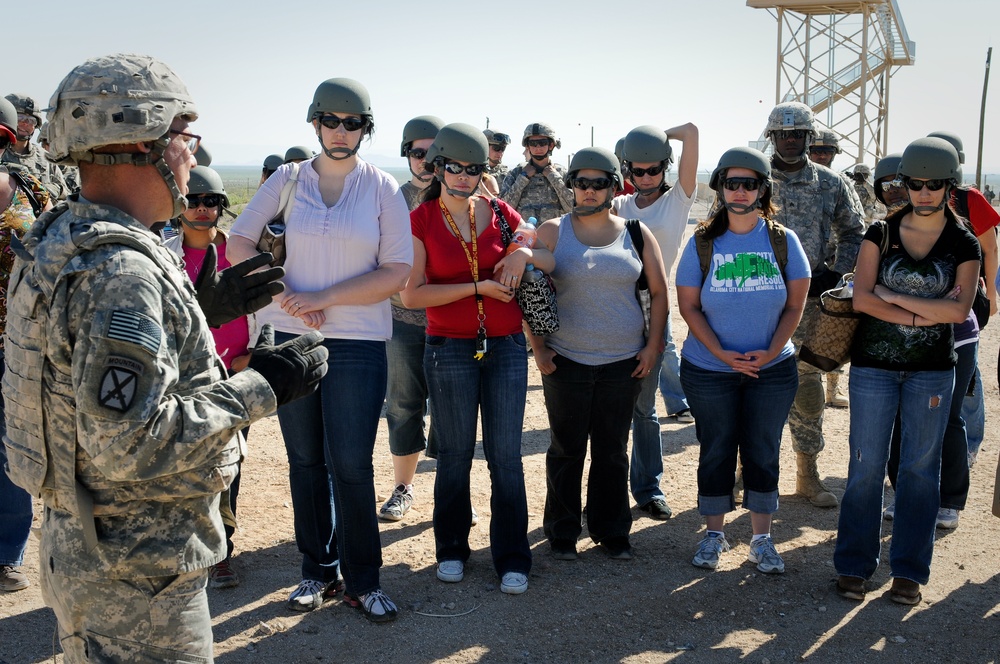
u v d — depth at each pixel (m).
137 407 2.09
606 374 4.78
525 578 4.57
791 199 5.65
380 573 4.76
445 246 4.51
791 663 3.90
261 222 4.18
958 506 5.34
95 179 2.34
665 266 5.61
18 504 4.54
